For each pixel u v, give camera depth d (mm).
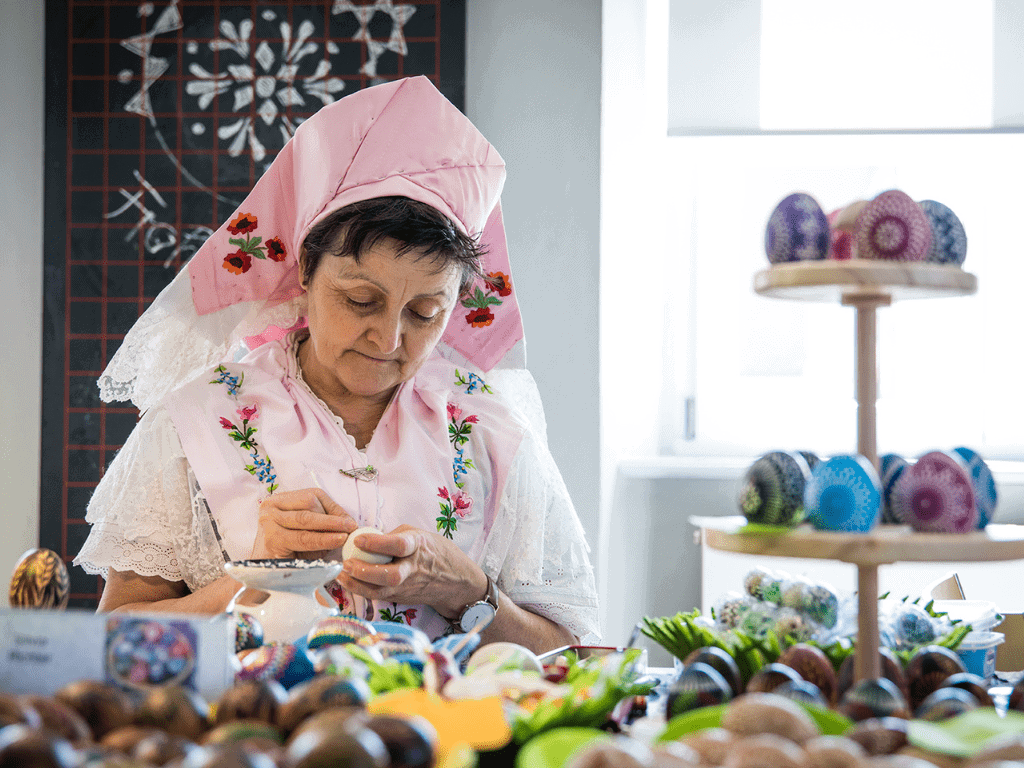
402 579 1188
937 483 701
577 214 2361
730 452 2859
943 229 800
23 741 451
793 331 2854
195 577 1388
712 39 2811
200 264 1399
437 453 1433
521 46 2381
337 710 523
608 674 711
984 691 708
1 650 656
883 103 2805
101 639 646
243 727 532
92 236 2414
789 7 2805
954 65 2785
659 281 2846
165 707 567
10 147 2416
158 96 2414
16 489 2410
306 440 1383
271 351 1483
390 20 2385
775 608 917
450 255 1283
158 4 2412
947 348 2822
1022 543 673
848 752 487
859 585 723
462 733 619
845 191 2852
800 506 718
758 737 497
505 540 1480
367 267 1237
